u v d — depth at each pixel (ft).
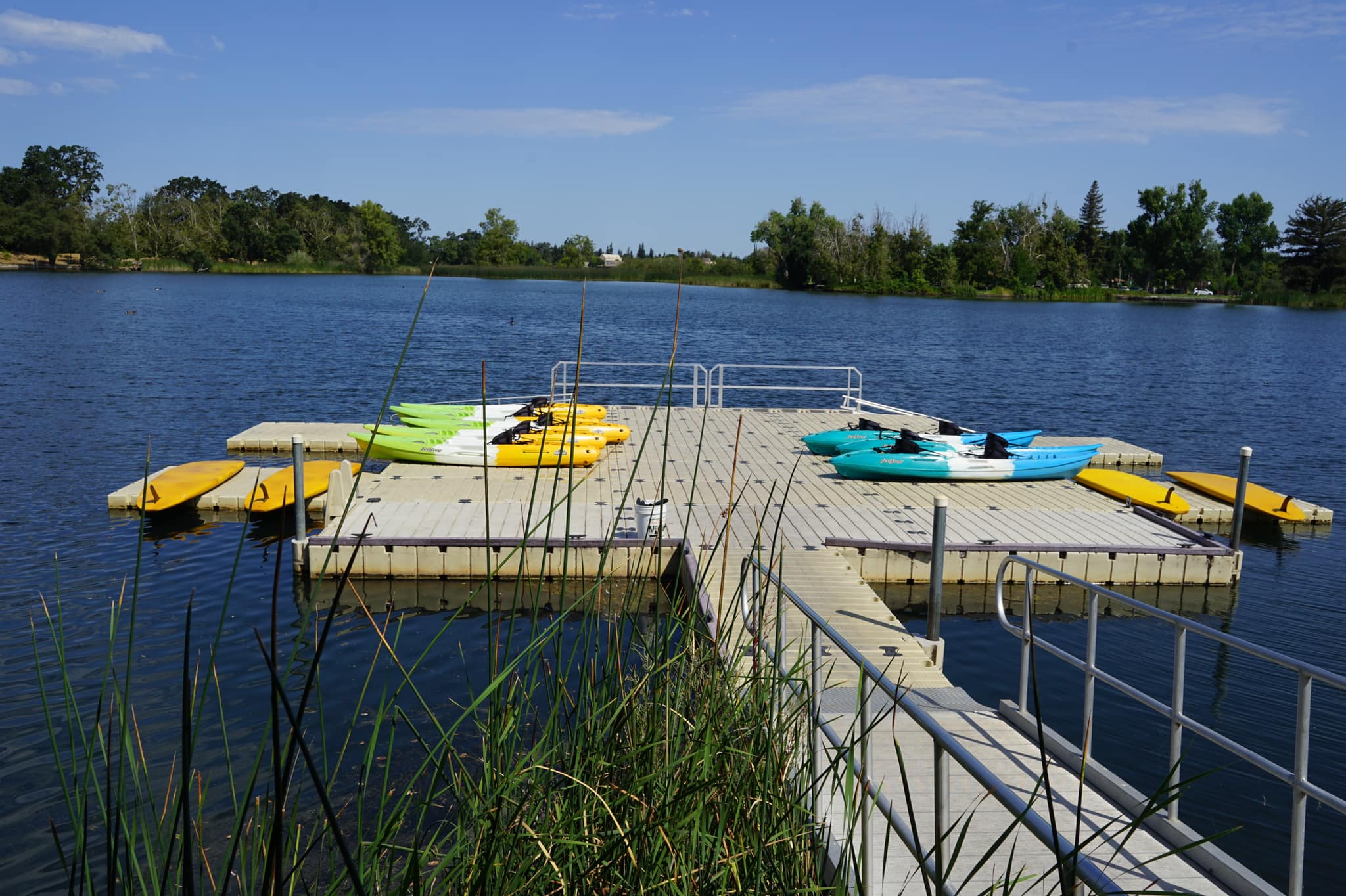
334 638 27.04
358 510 36.60
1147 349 137.49
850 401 68.59
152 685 23.77
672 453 48.14
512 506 37.24
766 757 8.97
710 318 181.88
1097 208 327.26
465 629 28.07
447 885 7.56
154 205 329.11
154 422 61.31
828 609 26.96
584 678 9.12
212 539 36.76
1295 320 225.97
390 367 96.58
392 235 361.51
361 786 7.59
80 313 149.89
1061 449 45.91
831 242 299.99
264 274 339.36
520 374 95.50
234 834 6.55
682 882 7.88
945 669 27.43
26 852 17.10
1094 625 15.98
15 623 28.04
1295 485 52.95
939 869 7.16
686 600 23.34
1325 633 30.55
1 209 299.17
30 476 46.03
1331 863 17.87
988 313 217.97
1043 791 14.84
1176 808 13.71
